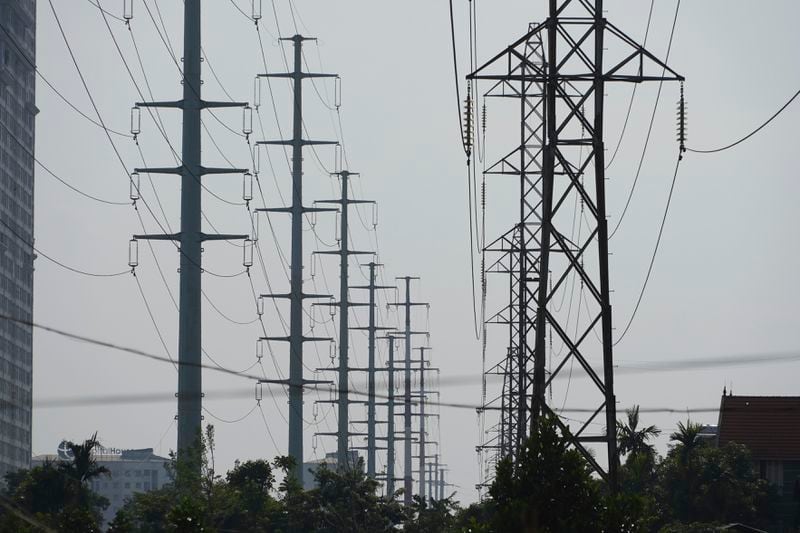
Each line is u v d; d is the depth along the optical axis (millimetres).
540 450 136000
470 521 135250
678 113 155875
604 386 151125
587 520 132500
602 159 155125
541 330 157375
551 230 157125
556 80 155000
